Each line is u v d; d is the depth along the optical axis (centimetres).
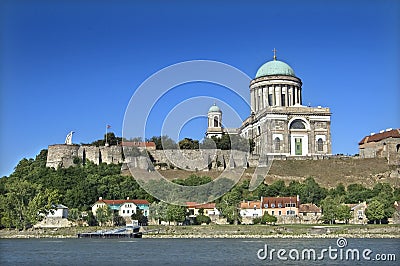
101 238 17912
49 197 19600
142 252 13488
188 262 11569
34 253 13725
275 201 19975
